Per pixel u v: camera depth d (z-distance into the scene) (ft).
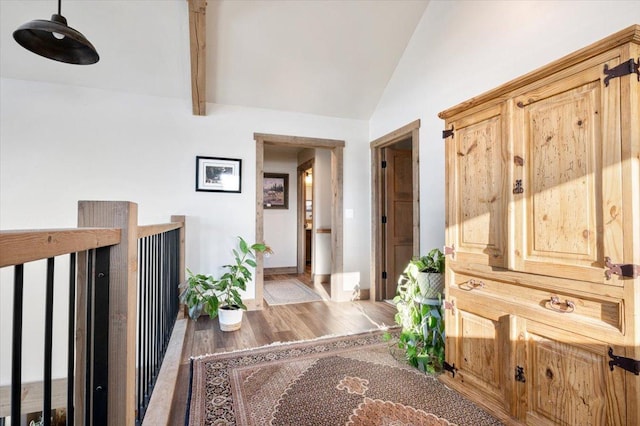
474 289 6.14
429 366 7.20
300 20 9.82
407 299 8.07
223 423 5.45
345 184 13.85
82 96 10.57
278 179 21.13
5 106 9.84
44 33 5.61
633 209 3.93
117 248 3.40
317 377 6.98
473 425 5.41
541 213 4.96
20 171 9.94
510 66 7.73
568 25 6.52
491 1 8.24
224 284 10.35
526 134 5.18
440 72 9.96
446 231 6.81
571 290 4.54
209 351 8.38
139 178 11.10
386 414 5.71
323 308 12.53
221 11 9.17
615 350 4.07
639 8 5.48
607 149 4.16
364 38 10.79
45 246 2.11
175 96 11.48
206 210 11.82
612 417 4.08
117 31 9.12
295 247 21.33
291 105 12.77
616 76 4.06
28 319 9.57
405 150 14.42
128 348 3.46
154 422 5.02
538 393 4.97
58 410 9.69
